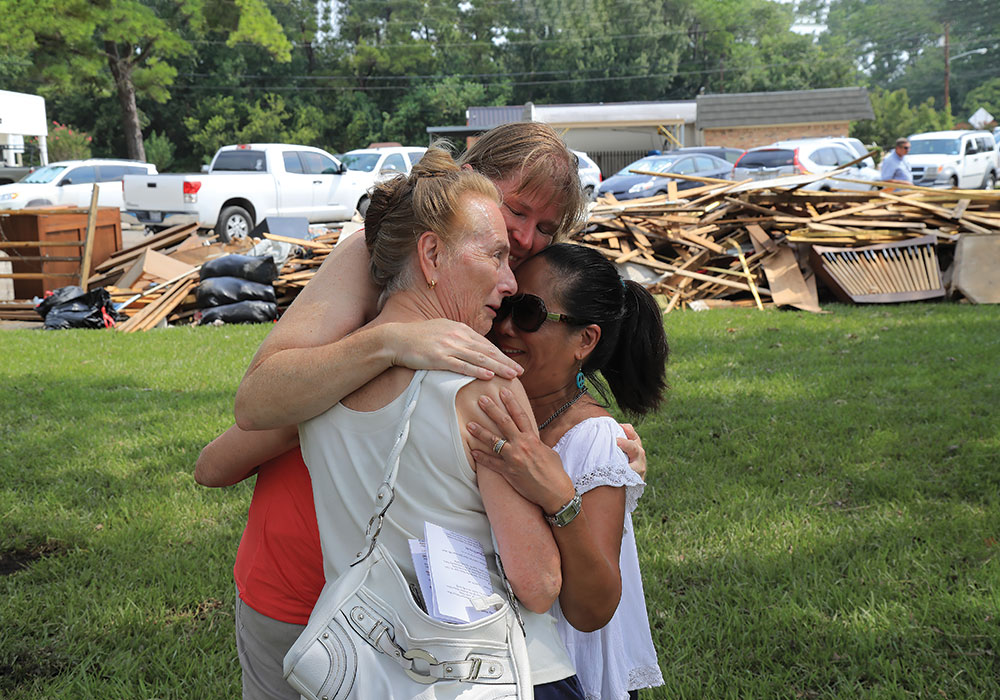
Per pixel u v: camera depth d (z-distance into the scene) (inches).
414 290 72.7
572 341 76.9
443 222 70.8
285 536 76.2
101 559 179.8
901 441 239.1
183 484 219.6
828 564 170.1
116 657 144.3
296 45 2628.0
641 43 2952.8
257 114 2423.7
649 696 132.7
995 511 192.1
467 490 67.1
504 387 67.2
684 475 219.9
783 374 315.6
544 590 66.7
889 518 190.9
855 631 146.0
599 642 78.5
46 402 300.0
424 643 63.9
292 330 74.6
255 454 77.4
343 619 65.8
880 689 132.0
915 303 466.6
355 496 69.0
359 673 64.7
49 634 152.9
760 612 153.6
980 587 160.4
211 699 134.6
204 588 166.1
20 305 491.8
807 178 542.0
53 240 526.9
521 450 65.8
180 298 477.1
